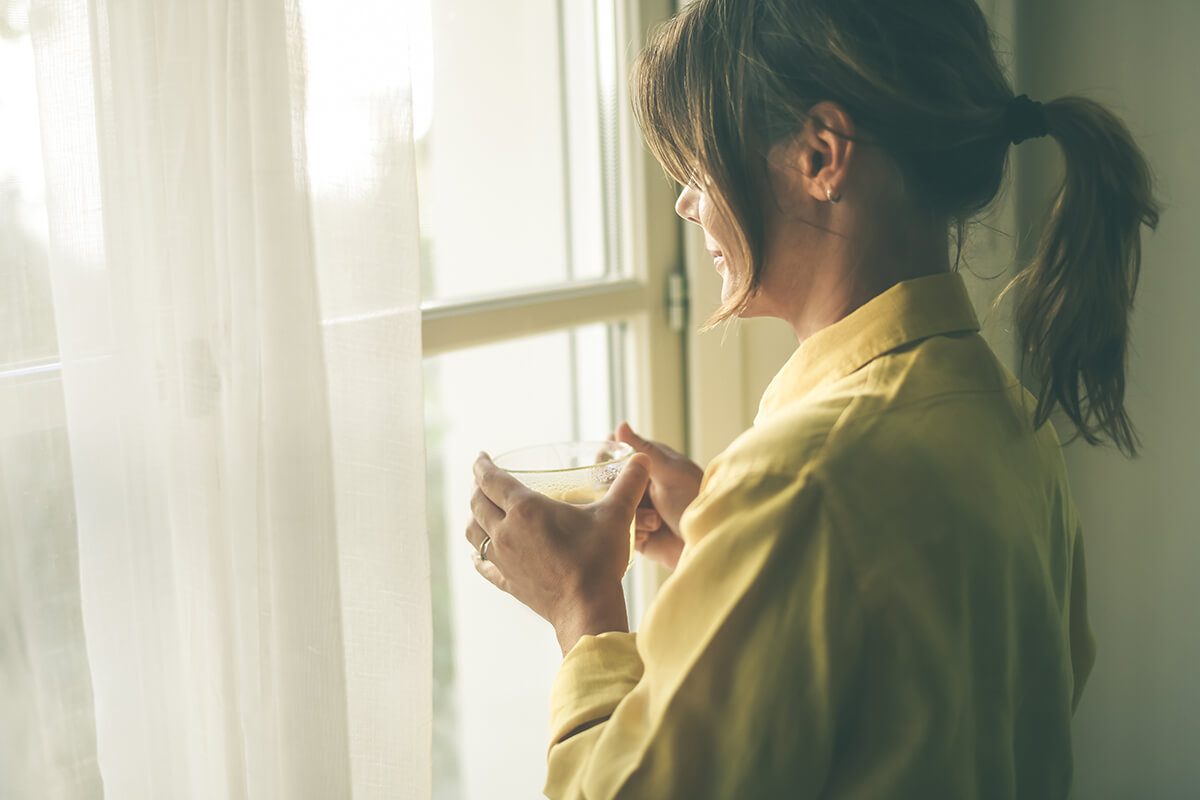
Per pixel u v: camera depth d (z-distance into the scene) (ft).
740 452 1.83
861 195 1.96
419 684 2.50
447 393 5.04
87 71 2.07
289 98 2.13
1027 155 4.14
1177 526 4.27
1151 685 4.42
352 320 2.38
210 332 2.20
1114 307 2.02
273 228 2.15
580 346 4.39
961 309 2.04
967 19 1.97
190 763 2.35
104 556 2.18
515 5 4.44
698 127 2.03
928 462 1.77
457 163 4.84
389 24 2.29
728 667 1.71
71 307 2.10
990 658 1.83
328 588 2.29
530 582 2.26
